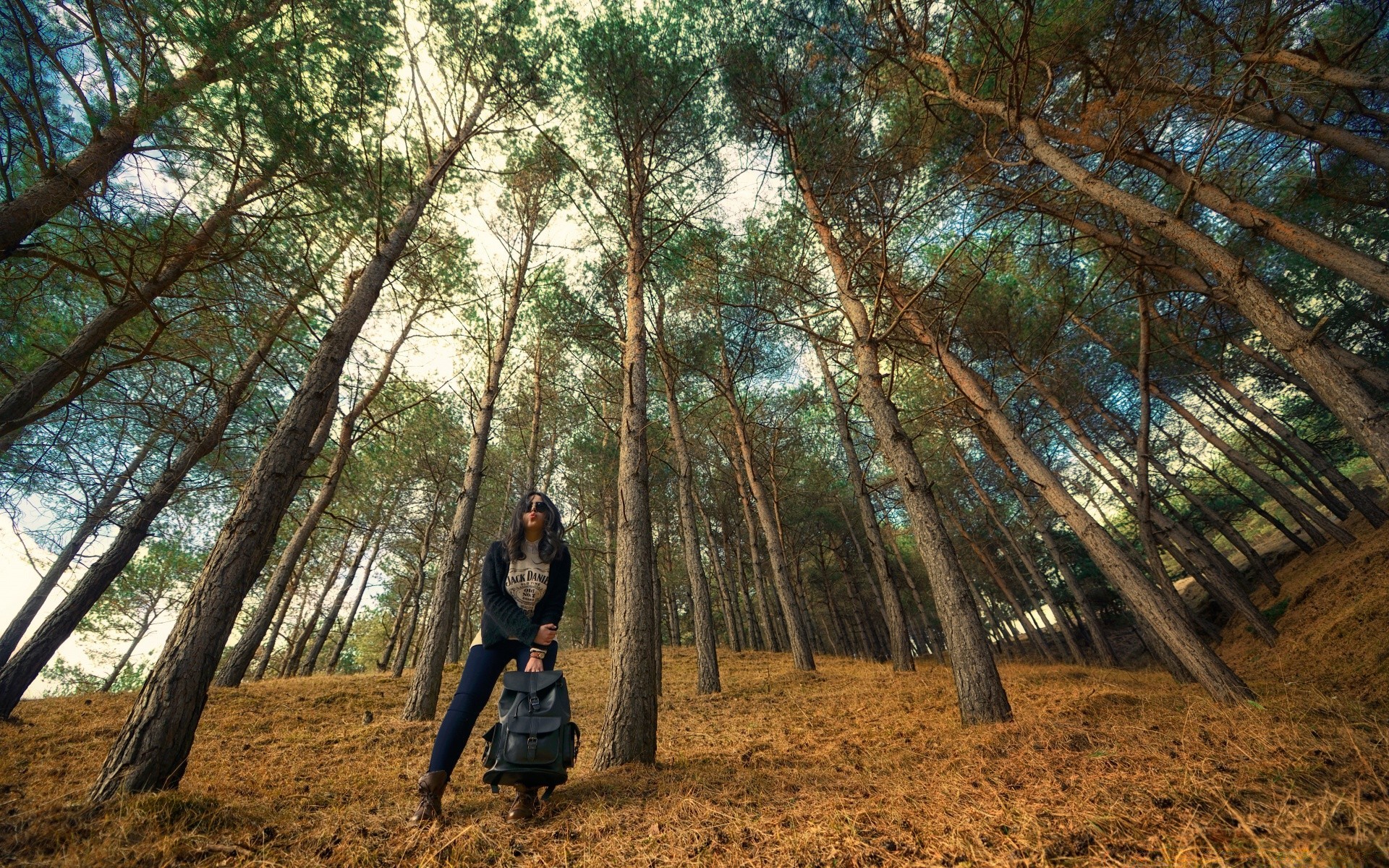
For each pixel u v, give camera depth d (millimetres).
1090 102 6559
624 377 5707
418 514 18562
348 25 5023
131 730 2846
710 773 3400
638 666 4219
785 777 3121
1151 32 6293
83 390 4254
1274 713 3443
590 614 27234
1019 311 10977
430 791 2463
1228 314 11555
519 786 2562
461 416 14969
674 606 24797
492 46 6770
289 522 14711
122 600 19594
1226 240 9664
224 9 4324
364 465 14594
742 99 7492
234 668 9750
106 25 4051
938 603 5344
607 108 7211
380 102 5344
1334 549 12617
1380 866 1214
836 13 6539
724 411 16188
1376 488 15148
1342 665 6309
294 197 5227
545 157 8742
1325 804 1635
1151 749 2717
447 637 8016
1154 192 8156
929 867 1624
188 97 4418
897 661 11414
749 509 17453
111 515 8047
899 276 7246
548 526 3084
